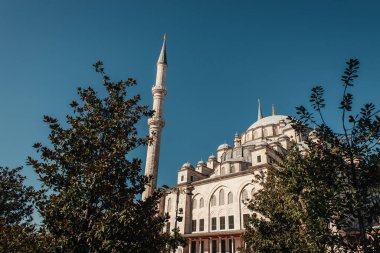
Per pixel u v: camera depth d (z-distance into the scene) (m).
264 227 18.91
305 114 10.91
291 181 14.76
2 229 12.19
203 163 71.56
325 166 10.41
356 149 9.81
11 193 22.53
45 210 11.05
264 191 20.73
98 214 11.55
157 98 56.53
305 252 15.10
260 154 53.53
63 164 12.07
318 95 10.60
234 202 53.00
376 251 9.08
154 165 50.78
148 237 11.62
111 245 10.43
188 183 61.44
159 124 54.22
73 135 12.59
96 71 14.59
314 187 10.82
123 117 13.72
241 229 49.28
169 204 61.91
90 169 11.59
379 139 9.60
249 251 21.89
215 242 51.62
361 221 9.62
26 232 11.12
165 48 62.72
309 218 12.09
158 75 59.22
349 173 9.95
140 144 13.39
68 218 11.12
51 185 11.88
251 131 81.12
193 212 58.59
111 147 12.70
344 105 9.80
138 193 12.78
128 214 10.87
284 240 17.05
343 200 10.09
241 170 58.59
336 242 10.88
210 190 57.72
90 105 13.70
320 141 10.95
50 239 10.55
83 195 11.46
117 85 14.52
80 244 10.80
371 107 9.64
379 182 9.45
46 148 12.12
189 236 53.12
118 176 12.20
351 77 9.74
